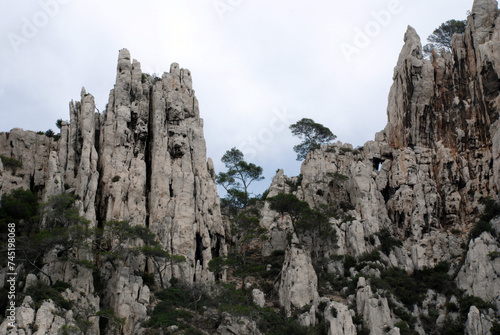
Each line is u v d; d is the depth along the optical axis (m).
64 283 81.81
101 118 110.12
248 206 130.12
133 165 104.50
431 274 104.50
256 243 121.69
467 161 117.94
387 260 107.81
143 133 109.06
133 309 83.94
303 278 97.56
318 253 109.06
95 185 97.31
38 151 106.12
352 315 92.75
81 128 105.75
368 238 110.56
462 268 100.19
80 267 84.06
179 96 116.19
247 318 87.56
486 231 102.31
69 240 83.94
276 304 98.31
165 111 113.44
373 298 94.06
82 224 87.62
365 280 98.12
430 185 117.12
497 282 94.69
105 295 86.12
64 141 104.38
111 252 88.62
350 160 128.62
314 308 92.75
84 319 77.19
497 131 113.19
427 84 127.06
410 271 107.06
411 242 111.44
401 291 100.00
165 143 109.12
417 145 123.56
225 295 91.00
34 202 95.12
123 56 115.44
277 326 89.56
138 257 93.56
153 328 81.44
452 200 115.44
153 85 117.69
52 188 95.75
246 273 102.31
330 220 112.31
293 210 111.50
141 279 88.75
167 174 106.00
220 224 111.38
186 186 106.62
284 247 114.88
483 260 97.69
